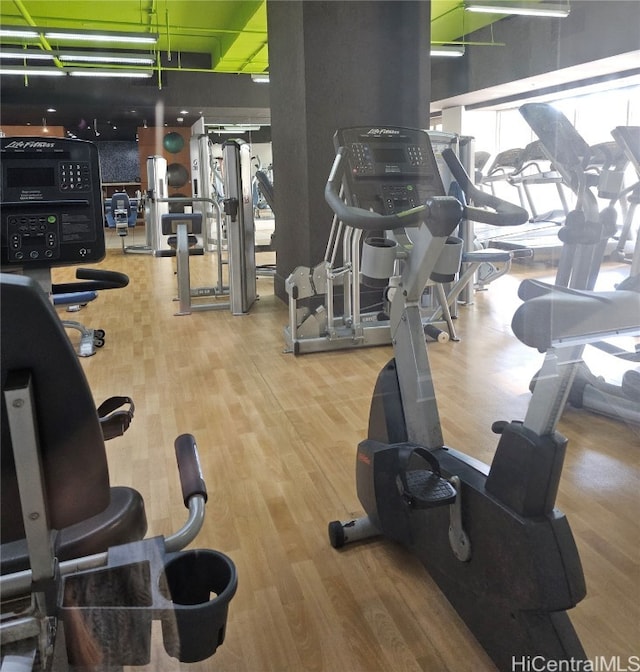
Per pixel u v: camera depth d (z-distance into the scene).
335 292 3.58
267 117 5.27
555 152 2.07
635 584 1.46
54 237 1.52
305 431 2.46
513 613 1.18
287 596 1.48
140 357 3.43
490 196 1.61
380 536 1.71
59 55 6.84
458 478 1.34
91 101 7.25
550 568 1.12
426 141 2.16
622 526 1.70
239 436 2.41
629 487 1.88
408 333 1.61
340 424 2.52
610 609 1.37
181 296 4.45
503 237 3.93
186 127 7.56
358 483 1.76
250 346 3.65
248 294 4.64
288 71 4.01
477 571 1.29
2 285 0.69
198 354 3.50
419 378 1.59
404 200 2.02
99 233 1.58
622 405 2.25
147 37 6.08
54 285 1.69
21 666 0.77
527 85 6.37
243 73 6.95
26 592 0.80
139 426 2.49
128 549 0.90
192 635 0.88
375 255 1.66
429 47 3.56
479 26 6.95
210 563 0.92
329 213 3.88
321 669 1.26
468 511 1.30
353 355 3.41
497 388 2.63
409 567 1.58
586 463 2.03
